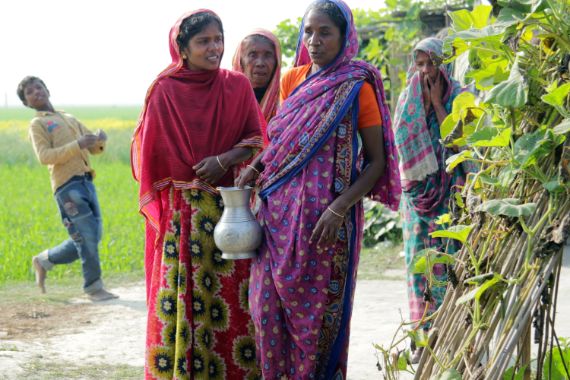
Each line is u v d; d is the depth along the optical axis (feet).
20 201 51.83
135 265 28.81
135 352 17.79
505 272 9.42
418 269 10.61
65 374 16.10
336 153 11.91
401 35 33.47
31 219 41.29
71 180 22.85
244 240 12.16
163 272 13.51
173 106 13.50
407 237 16.55
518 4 9.68
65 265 28.68
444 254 10.27
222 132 13.62
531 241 9.19
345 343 12.35
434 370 10.07
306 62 13.85
